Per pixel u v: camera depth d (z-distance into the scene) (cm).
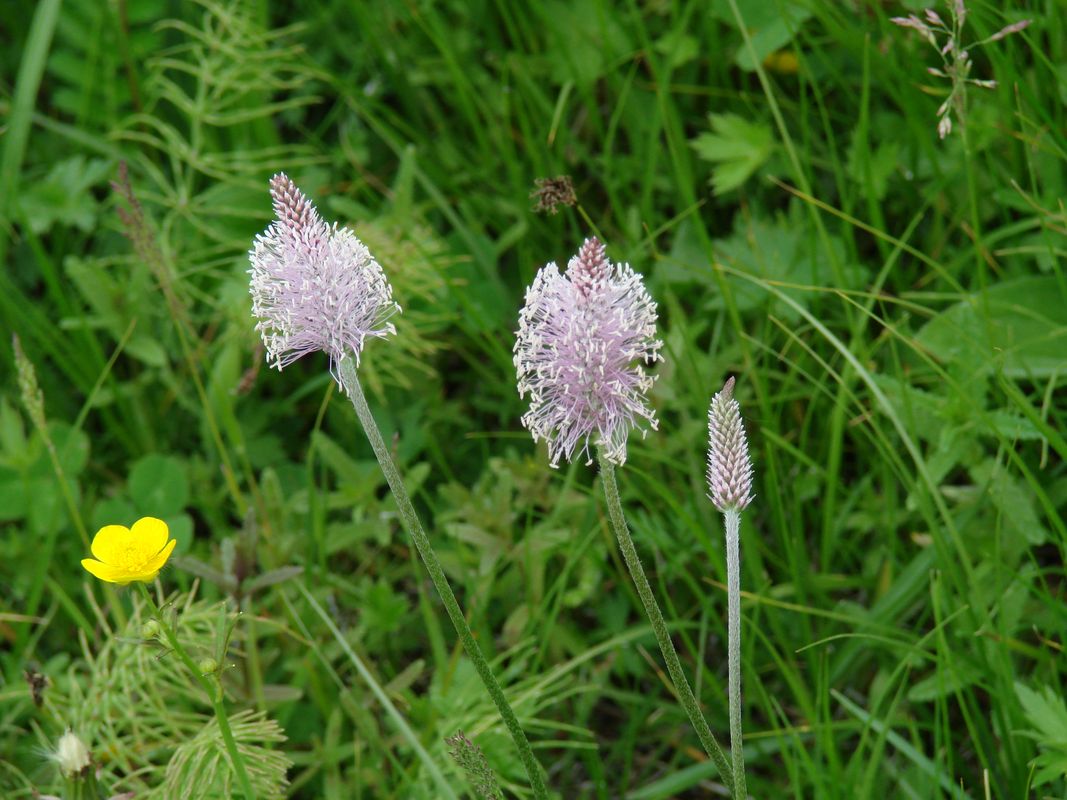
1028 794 72
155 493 86
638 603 83
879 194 86
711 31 93
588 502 82
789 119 93
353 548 86
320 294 60
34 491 86
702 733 64
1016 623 76
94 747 77
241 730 72
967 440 78
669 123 91
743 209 87
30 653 82
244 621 76
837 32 85
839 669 79
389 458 61
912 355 84
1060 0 82
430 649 85
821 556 83
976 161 85
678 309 83
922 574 79
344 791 77
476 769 62
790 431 85
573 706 82
